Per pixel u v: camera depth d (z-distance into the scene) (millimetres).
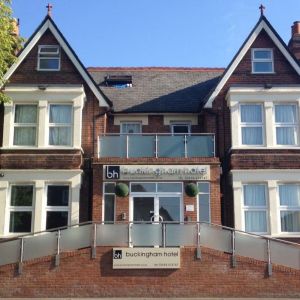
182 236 15695
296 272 15391
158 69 24625
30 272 15297
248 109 19766
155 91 22938
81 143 19719
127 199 18594
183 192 18688
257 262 15414
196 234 15672
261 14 21062
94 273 15289
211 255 15438
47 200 18938
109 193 18750
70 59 20594
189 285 15227
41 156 19078
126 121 21688
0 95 17766
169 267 15297
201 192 18688
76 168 19000
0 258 15508
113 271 15305
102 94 20375
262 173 19016
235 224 18562
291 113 19719
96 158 18859
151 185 18797
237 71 20609
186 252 15461
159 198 18688
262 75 20547
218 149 19969
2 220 18500
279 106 19781
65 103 19688
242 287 15250
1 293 15148
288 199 19047
